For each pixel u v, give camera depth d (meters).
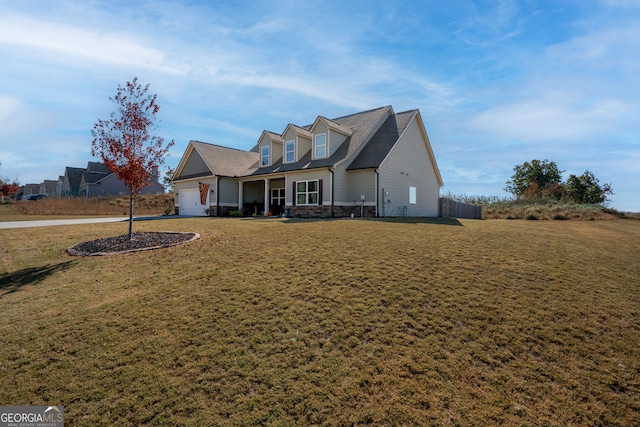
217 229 11.80
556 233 10.80
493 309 4.66
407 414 2.86
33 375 3.45
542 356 3.66
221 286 5.69
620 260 7.18
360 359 3.61
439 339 3.95
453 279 5.74
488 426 2.74
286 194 19.52
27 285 6.20
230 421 2.81
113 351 3.86
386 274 6.00
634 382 3.27
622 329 4.21
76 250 8.72
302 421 2.80
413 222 13.12
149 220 17.48
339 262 6.78
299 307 4.80
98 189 44.19
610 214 22.17
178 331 4.25
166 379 3.35
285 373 3.40
